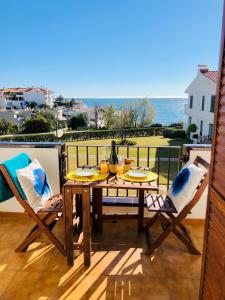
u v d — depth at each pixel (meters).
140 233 2.57
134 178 2.22
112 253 2.23
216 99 1.34
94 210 2.52
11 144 2.74
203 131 15.74
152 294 1.77
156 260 2.14
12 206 2.87
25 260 2.14
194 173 2.08
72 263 2.06
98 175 2.28
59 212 2.10
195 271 2.01
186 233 2.38
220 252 1.29
